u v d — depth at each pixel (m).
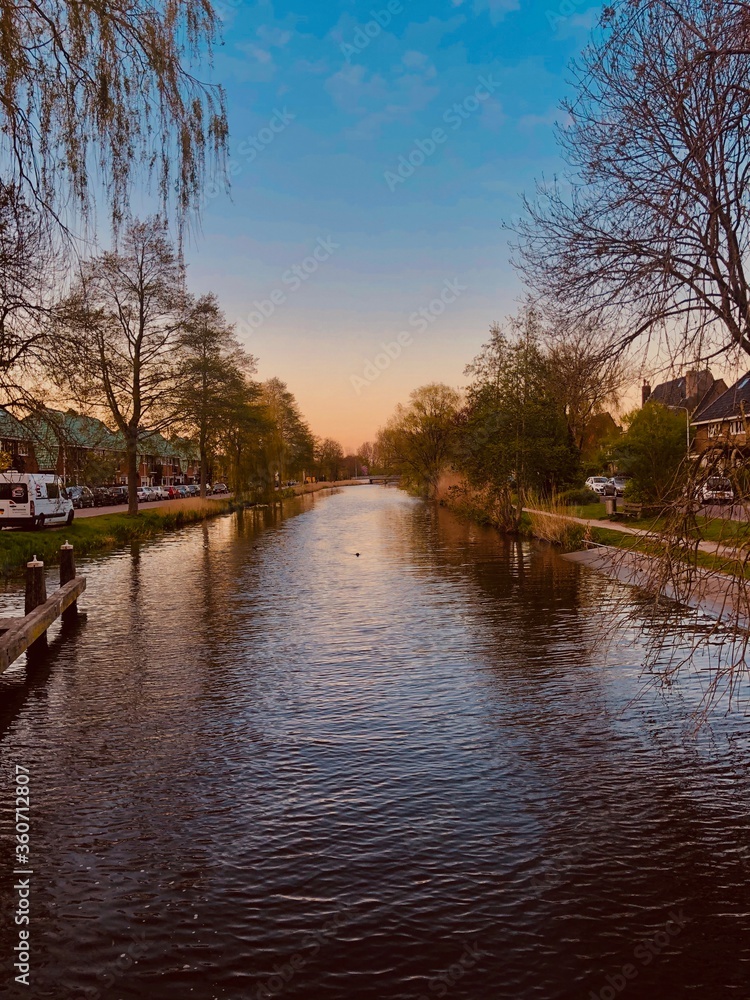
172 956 4.15
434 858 5.16
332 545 27.75
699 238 6.23
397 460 68.12
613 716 8.02
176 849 5.33
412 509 53.03
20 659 10.87
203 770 6.74
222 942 4.27
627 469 25.64
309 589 16.89
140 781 6.52
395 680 9.45
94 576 19.48
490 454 30.92
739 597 5.17
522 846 5.30
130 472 35.66
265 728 7.80
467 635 11.90
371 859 5.15
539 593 15.69
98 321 15.18
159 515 37.25
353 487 132.12
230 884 4.87
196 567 21.34
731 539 5.20
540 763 6.79
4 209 4.32
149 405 34.38
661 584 5.57
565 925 4.38
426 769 6.70
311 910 4.57
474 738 7.44
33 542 23.56
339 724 7.88
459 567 20.36
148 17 4.22
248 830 5.60
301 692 9.02
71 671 10.16
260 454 60.62
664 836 5.43
